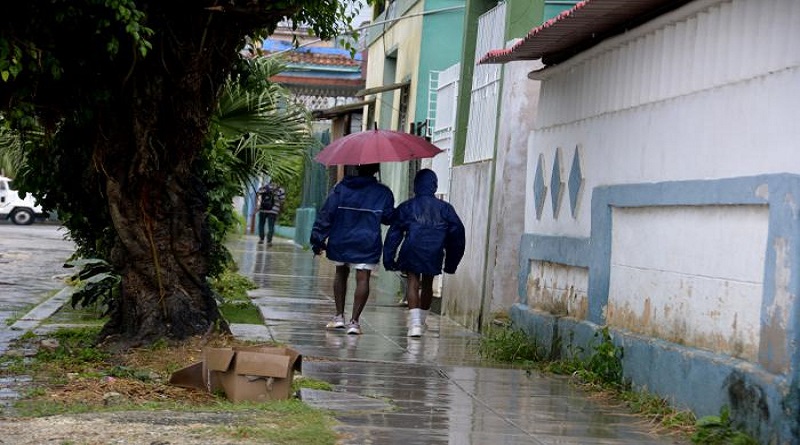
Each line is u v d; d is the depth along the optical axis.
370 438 9.55
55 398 10.70
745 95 10.35
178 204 13.99
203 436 9.05
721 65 10.88
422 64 26.58
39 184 14.87
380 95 32.22
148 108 13.48
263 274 30.14
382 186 17.75
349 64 42.34
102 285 17.45
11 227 56.50
